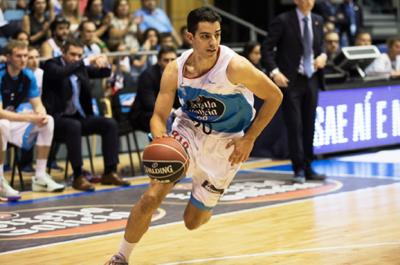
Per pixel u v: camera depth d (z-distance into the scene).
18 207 10.77
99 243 8.52
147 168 6.53
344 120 15.23
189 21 6.63
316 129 14.82
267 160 15.02
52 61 12.30
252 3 22.67
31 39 15.26
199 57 6.71
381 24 23.75
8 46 11.56
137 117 13.07
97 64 12.42
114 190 12.05
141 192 11.84
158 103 6.91
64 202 11.09
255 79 6.70
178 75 6.85
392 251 7.78
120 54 14.49
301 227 9.08
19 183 12.95
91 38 14.55
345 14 19.92
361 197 10.95
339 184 12.13
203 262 7.59
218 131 7.07
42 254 8.08
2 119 11.43
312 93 12.36
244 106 6.99
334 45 16.34
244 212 10.05
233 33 22.38
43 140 11.97
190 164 7.04
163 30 17.88
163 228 9.18
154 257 7.82
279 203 10.63
